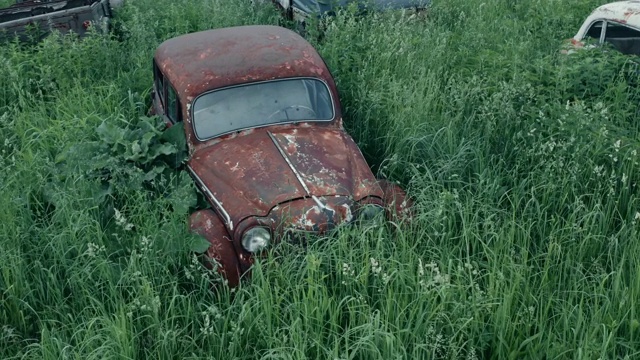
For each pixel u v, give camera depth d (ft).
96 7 37.04
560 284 16.07
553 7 37.65
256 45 22.86
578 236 17.90
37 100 28.78
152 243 16.96
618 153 20.22
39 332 16.10
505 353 14.52
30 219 19.27
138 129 21.68
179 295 15.66
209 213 18.03
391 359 13.70
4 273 16.53
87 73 30.45
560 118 21.74
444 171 20.12
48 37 32.07
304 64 21.99
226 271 17.03
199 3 41.55
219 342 15.12
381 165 22.47
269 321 14.87
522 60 28.76
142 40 33.83
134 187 19.65
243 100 21.04
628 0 29.86
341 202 17.58
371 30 31.71
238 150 19.70
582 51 26.63
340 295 16.08
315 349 14.69
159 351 14.67
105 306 16.74
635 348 14.25
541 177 19.83
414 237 17.81
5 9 38.47
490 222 17.33
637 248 16.56
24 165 21.74
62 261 17.26
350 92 26.53
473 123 23.84
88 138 23.81
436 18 37.45
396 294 15.49
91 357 13.85
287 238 17.10
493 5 41.34
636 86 25.43
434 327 14.74
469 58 29.40
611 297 15.49
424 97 25.79
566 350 13.82
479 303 14.92
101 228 19.31
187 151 20.79
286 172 18.43
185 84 21.18
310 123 21.03
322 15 34.65
